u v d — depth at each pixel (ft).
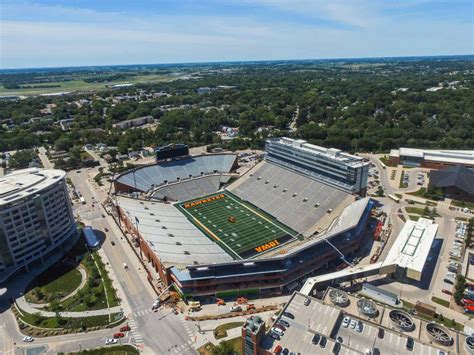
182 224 522.88
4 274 405.18
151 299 374.02
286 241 479.82
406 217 534.37
